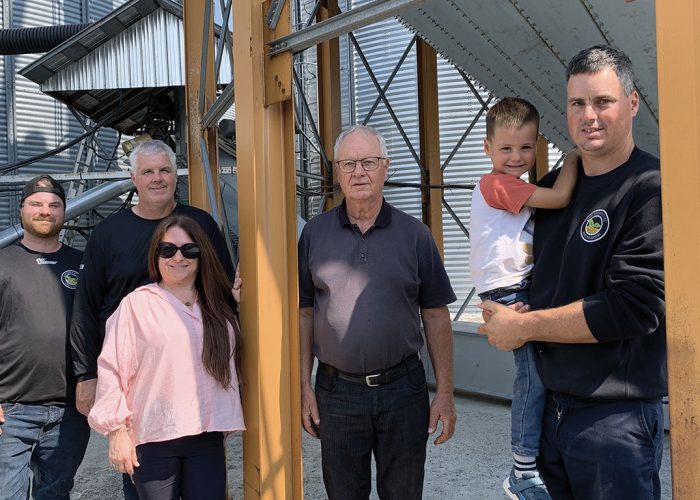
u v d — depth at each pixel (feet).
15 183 24.57
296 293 7.68
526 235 6.10
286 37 7.02
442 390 7.96
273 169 7.57
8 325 8.50
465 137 24.30
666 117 3.79
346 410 7.52
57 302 8.77
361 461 7.69
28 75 30.07
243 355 7.75
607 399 5.32
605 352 5.31
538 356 5.89
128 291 8.36
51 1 36.14
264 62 7.36
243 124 7.66
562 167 5.89
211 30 11.07
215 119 10.86
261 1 7.30
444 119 24.82
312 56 36.14
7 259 8.71
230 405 7.36
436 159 23.47
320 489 12.07
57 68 30.12
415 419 7.60
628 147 5.30
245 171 7.61
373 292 7.38
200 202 12.28
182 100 30.96
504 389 17.01
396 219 7.68
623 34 10.22
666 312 3.85
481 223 6.29
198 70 12.23
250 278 7.58
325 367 7.75
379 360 7.40
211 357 7.19
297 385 7.70
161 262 7.32
